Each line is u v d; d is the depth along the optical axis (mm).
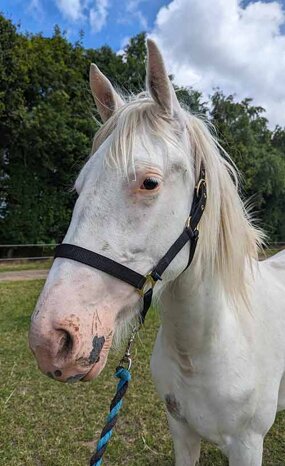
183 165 1126
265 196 20547
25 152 13891
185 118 1219
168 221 1106
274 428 2568
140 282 1085
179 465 1643
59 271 1022
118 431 2520
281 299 1713
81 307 989
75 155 14086
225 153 1396
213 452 2318
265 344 1521
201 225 1218
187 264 1195
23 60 13203
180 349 1402
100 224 1047
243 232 1356
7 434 2473
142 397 2922
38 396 2941
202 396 1433
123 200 1050
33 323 959
